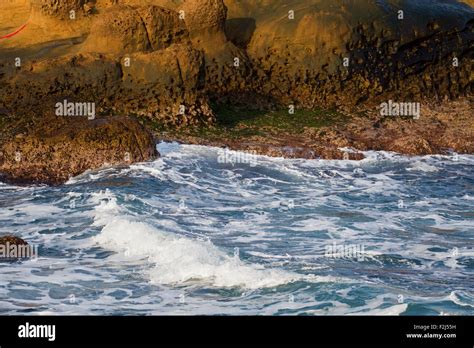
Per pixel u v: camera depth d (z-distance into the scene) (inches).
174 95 918.4
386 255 611.5
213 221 686.5
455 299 517.0
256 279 544.4
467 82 1024.2
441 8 1019.9
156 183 769.6
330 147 887.7
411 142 903.1
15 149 793.6
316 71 975.0
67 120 829.8
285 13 994.1
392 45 989.8
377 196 773.3
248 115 951.0
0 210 702.5
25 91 908.0
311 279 541.6
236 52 977.5
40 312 505.7
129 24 941.8
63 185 763.4
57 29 1003.3
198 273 557.0
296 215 710.5
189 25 967.0
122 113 914.1
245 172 819.4
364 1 989.8
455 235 668.7
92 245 620.7
